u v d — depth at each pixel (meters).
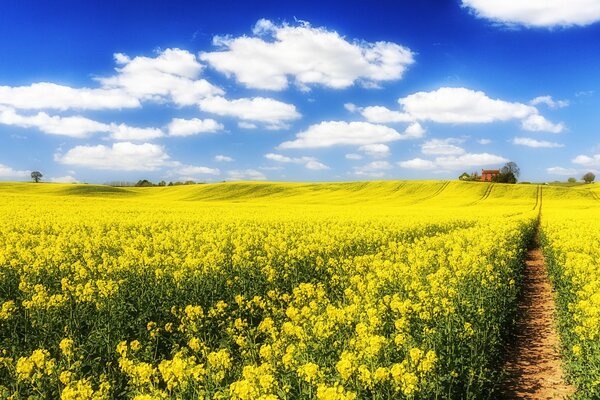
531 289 17.09
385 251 19.44
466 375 8.12
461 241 21.56
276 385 6.60
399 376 6.55
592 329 9.23
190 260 13.75
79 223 27.14
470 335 9.44
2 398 6.82
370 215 39.41
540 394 8.61
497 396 8.52
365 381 6.71
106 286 11.23
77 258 16.81
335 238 21.27
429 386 7.22
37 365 7.18
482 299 12.09
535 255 26.38
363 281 13.36
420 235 27.41
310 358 8.04
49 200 52.59
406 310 9.98
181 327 9.70
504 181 140.50
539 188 93.56
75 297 11.39
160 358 9.12
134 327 10.05
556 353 10.59
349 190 94.81
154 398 6.42
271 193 92.31
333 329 9.07
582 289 13.09
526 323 12.88
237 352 9.30
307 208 53.03
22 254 15.25
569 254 17.61
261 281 13.51
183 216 35.16
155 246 18.67
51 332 9.62
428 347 8.62
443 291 11.78
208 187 98.50
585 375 8.22
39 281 13.33
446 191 90.44
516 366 9.91
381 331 9.30
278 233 22.38
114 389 7.61
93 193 88.44
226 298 12.18
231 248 18.86
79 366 7.78
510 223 30.70
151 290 12.34
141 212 39.50
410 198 84.31
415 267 14.83
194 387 6.85
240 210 45.66
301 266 15.59
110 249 18.84
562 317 12.03
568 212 53.75
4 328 9.99
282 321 10.59
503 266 16.16
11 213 34.44
